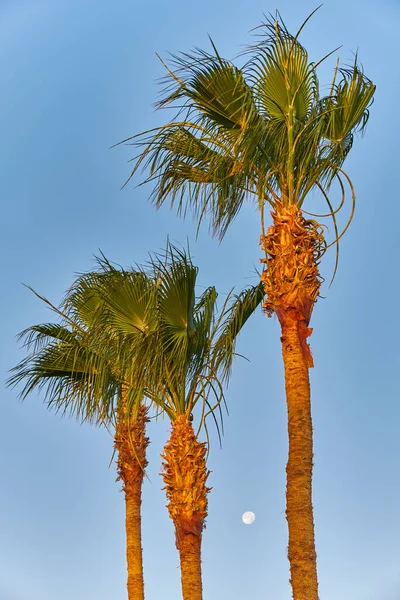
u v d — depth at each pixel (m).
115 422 22.27
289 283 13.42
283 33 13.98
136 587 21.66
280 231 13.64
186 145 14.45
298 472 12.73
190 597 17.34
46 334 19.84
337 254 13.54
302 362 13.18
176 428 18.27
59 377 19.73
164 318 17.31
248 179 14.05
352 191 13.79
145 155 14.45
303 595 12.15
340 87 13.95
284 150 13.88
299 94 14.10
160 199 14.94
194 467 18.05
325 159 14.03
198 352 18.14
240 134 13.37
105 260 17.70
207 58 13.39
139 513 22.27
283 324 13.38
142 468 20.66
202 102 13.70
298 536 12.43
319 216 13.69
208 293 18.53
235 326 18.19
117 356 17.94
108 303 17.77
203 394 18.16
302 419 12.94
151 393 18.58
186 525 17.75
